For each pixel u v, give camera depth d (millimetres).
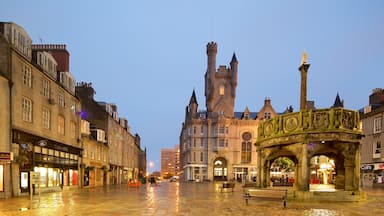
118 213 14742
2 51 22938
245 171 83000
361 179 47531
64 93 34156
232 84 90938
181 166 111625
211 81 90188
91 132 46281
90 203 19141
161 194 27156
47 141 28875
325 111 20156
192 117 87500
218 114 88625
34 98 26875
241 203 18922
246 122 84500
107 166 50000
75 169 37188
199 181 80000
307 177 20156
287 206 17172
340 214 14414
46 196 24422
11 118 23016
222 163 84688
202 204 18547
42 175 28750
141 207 17109
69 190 33219
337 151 21312
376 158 43750
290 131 21219
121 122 63969
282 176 68188
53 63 31562
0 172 21953
